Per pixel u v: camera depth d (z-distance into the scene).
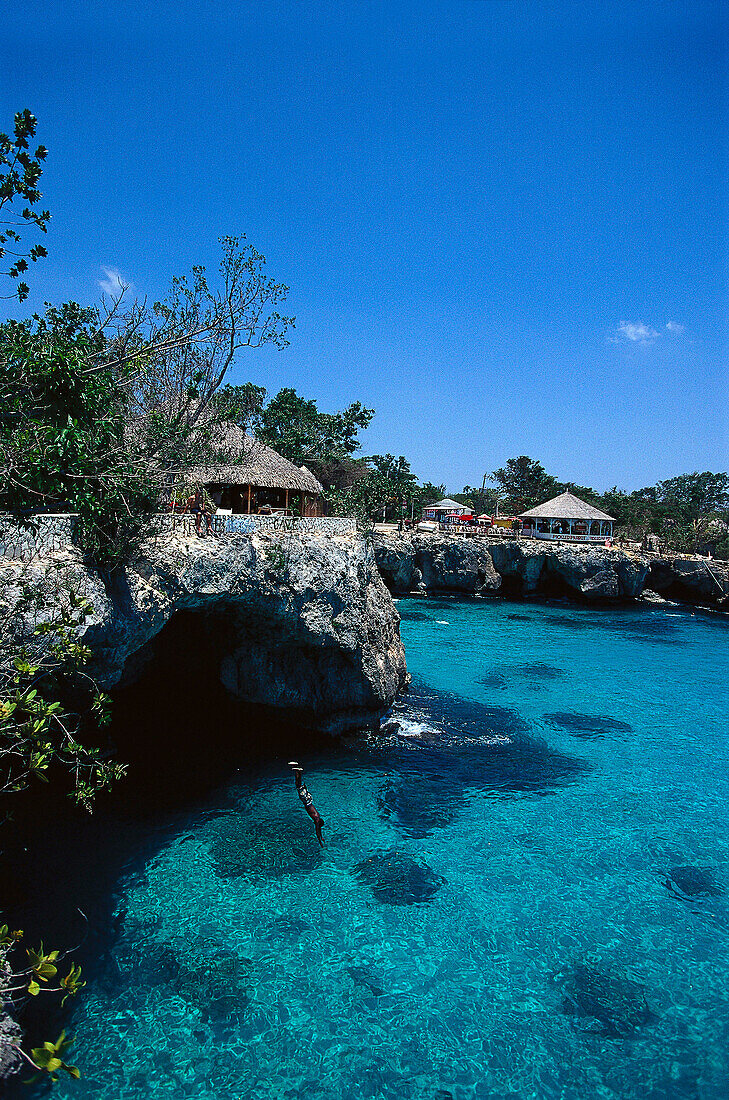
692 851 15.80
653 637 45.03
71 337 14.45
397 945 11.93
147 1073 9.09
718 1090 9.36
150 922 12.13
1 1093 8.50
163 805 16.64
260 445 32.91
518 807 17.77
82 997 10.27
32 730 9.26
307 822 16.19
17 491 11.26
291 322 16.42
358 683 22.00
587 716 26.14
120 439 14.02
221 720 22.64
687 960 11.93
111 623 14.24
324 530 22.62
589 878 14.45
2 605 11.93
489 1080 9.34
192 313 15.63
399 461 92.56
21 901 12.35
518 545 61.88
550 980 11.29
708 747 23.09
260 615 20.03
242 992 10.62
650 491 135.88
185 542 17.17
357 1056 9.60
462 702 26.98
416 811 17.19
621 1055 9.86
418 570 63.50
